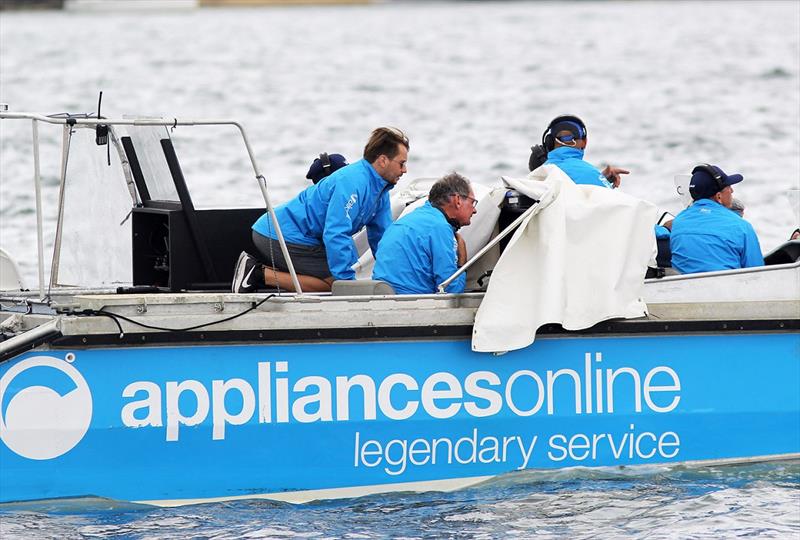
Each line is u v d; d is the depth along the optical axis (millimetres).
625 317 22578
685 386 23172
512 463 22641
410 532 20812
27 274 39000
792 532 20844
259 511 21594
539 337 22594
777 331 23453
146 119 21484
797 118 90062
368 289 22266
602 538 20609
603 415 22891
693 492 22594
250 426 21641
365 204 23781
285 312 21688
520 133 86938
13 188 57031
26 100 112188
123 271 26625
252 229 25078
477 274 24594
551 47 198375
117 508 21297
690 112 96688
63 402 21062
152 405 21312
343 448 22000
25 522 20891
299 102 111875
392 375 22109
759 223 47531
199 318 21344
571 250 22594
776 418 23531
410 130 89312
